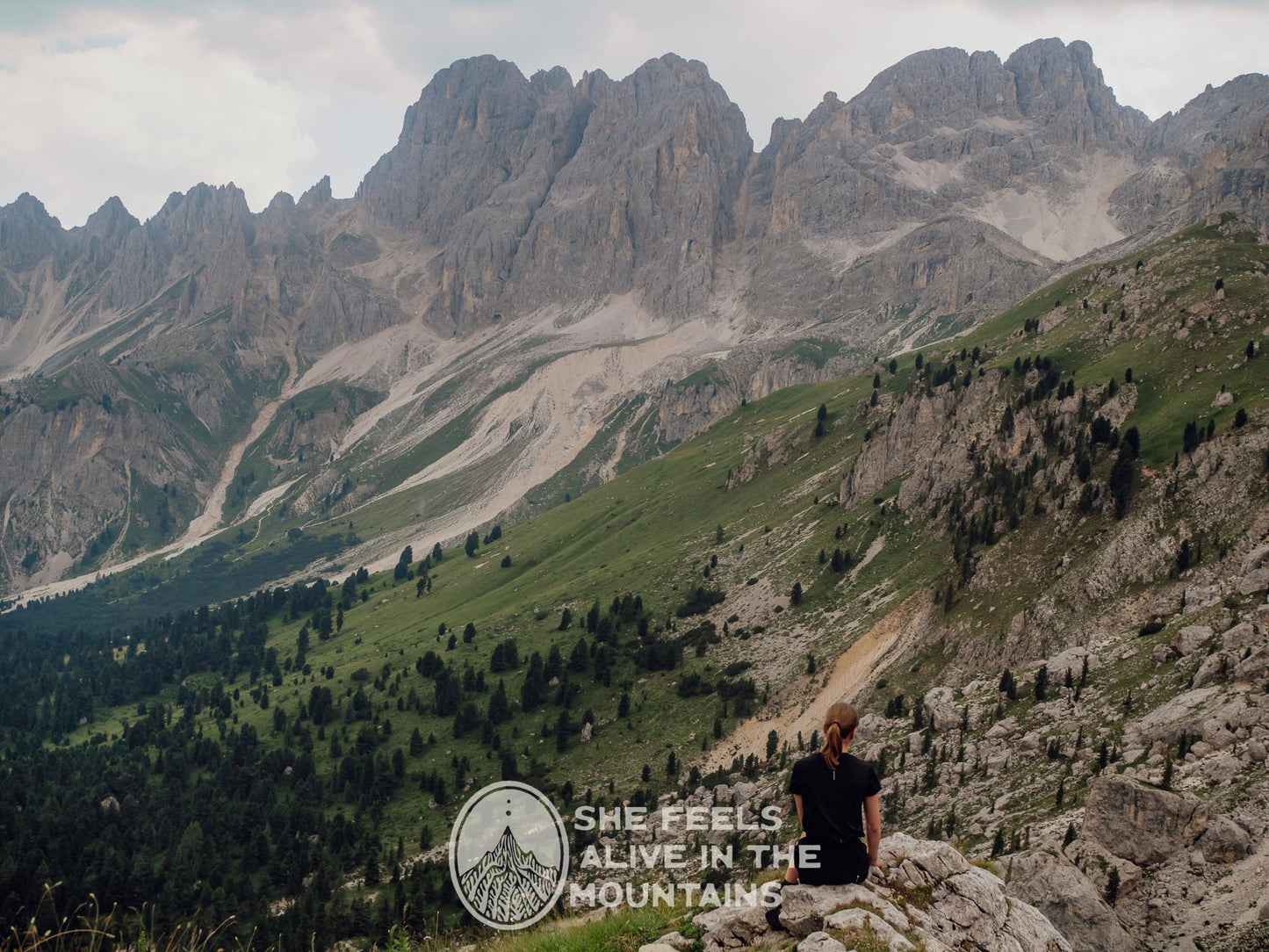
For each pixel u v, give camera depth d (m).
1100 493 151.75
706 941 20.38
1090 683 102.06
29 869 143.38
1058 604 136.62
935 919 20.06
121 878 148.50
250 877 158.25
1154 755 74.81
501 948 24.39
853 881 19.72
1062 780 82.94
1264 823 54.72
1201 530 130.12
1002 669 136.50
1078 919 46.03
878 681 155.00
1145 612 124.81
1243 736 68.94
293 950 125.44
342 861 160.62
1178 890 50.53
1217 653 84.75
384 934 124.50
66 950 21.50
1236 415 143.50
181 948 22.70
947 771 99.88
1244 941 45.50
